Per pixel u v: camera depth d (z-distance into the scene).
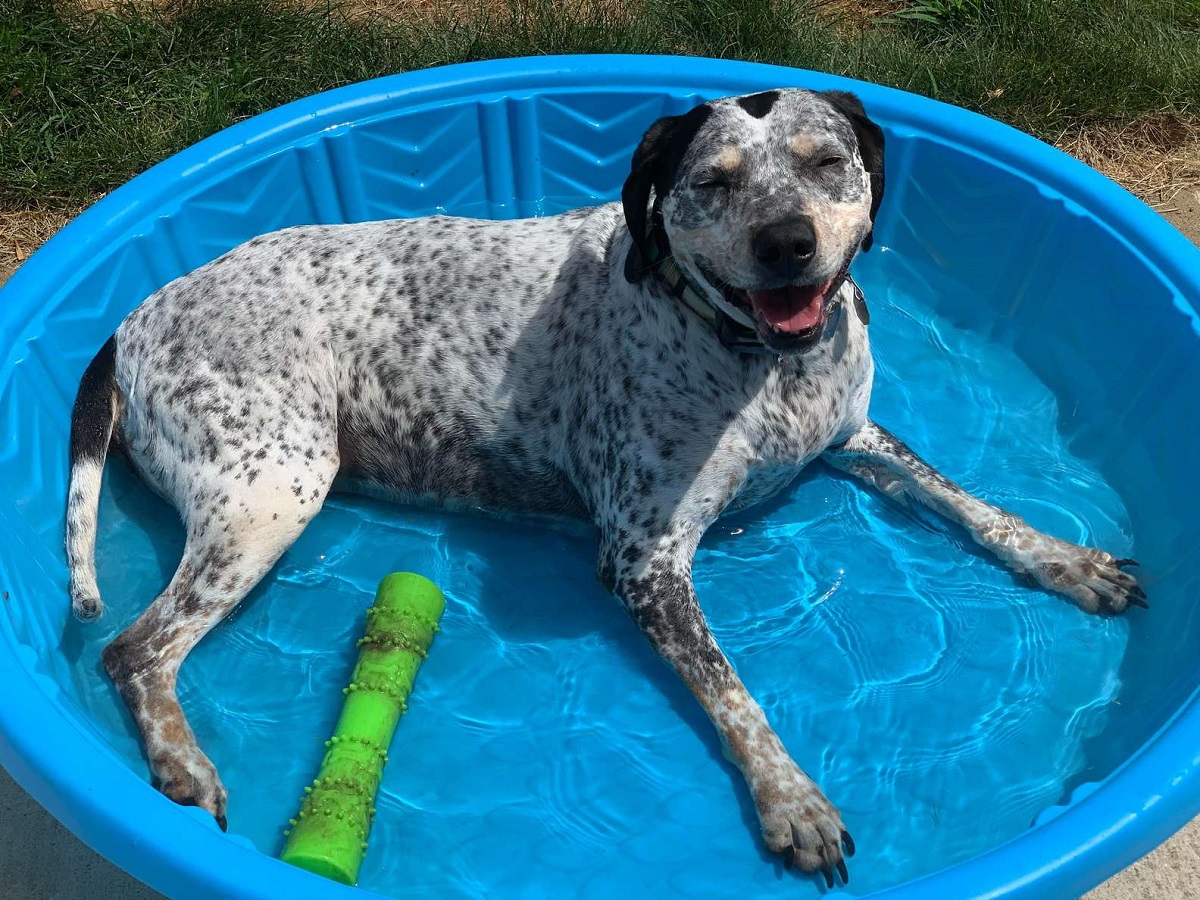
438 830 0.93
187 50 1.58
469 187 1.43
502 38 1.59
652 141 0.91
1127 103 1.53
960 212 1.33
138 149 1.46
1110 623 1.05
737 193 0.85
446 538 1.14
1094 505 1.15
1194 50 1.59
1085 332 1.23
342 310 1.05
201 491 1.00
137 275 1.24
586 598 1.10
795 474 1.09
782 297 0.87
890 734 0.99
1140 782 0.78
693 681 0.95
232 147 1.29
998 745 0.97
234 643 1.06
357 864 0.88
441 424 1.06
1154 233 1.17
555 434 1.04
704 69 1.37
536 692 1.03
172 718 0.93
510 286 1.03
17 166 1.44
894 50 1.59
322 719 1.00
